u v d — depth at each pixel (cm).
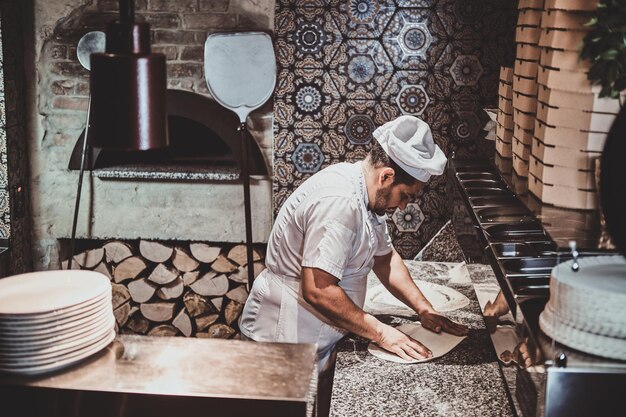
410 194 257
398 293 281
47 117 432
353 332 247
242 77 400
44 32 421
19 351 158
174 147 469
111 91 122
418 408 202
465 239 293
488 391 212
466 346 247
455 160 363
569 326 152
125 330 453
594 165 173
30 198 444
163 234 445
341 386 216
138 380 157
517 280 196
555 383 145
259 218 435
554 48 175
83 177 440
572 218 171
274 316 273
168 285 448
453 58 402
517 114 242
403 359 236
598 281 154
